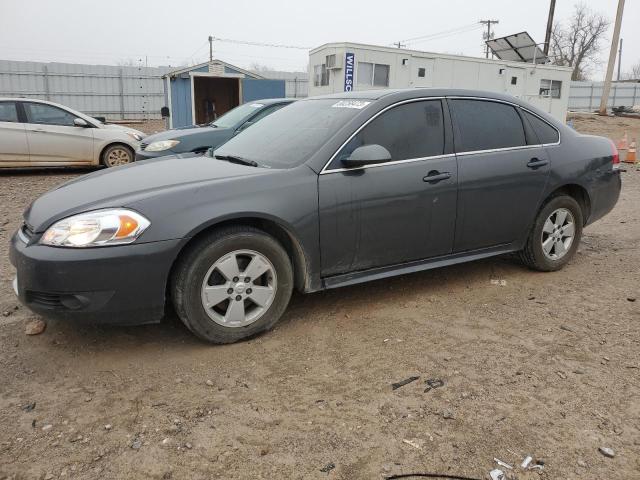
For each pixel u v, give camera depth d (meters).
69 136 10.76
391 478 2.26
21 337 3.46
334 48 17.19
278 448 2.44
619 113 32.69
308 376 3.05
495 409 2.74
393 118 3.84
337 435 2.53
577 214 4.80
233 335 3.35
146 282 3.04
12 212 7.21
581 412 2.72
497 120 4.32
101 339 3.45
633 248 5.66
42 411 2.69
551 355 3.30
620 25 29.73
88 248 2.95
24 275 3.03
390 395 2.86
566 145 4.68
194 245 3.18
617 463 2.36
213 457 2.38
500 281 4.56
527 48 21.38
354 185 3.59
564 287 4.47
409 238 3.88
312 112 4.17
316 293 4.27
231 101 22.14
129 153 11.34
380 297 4.20
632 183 10.05
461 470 2.31
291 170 3.48
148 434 2.52
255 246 3.32
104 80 31.92
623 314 3.92
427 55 18.20
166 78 20.84
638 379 3.03
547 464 2.35
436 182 3.90
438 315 3.88
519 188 4.33
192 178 3.44
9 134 10.30
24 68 30.20
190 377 3.02
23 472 2.27
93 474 2.26
